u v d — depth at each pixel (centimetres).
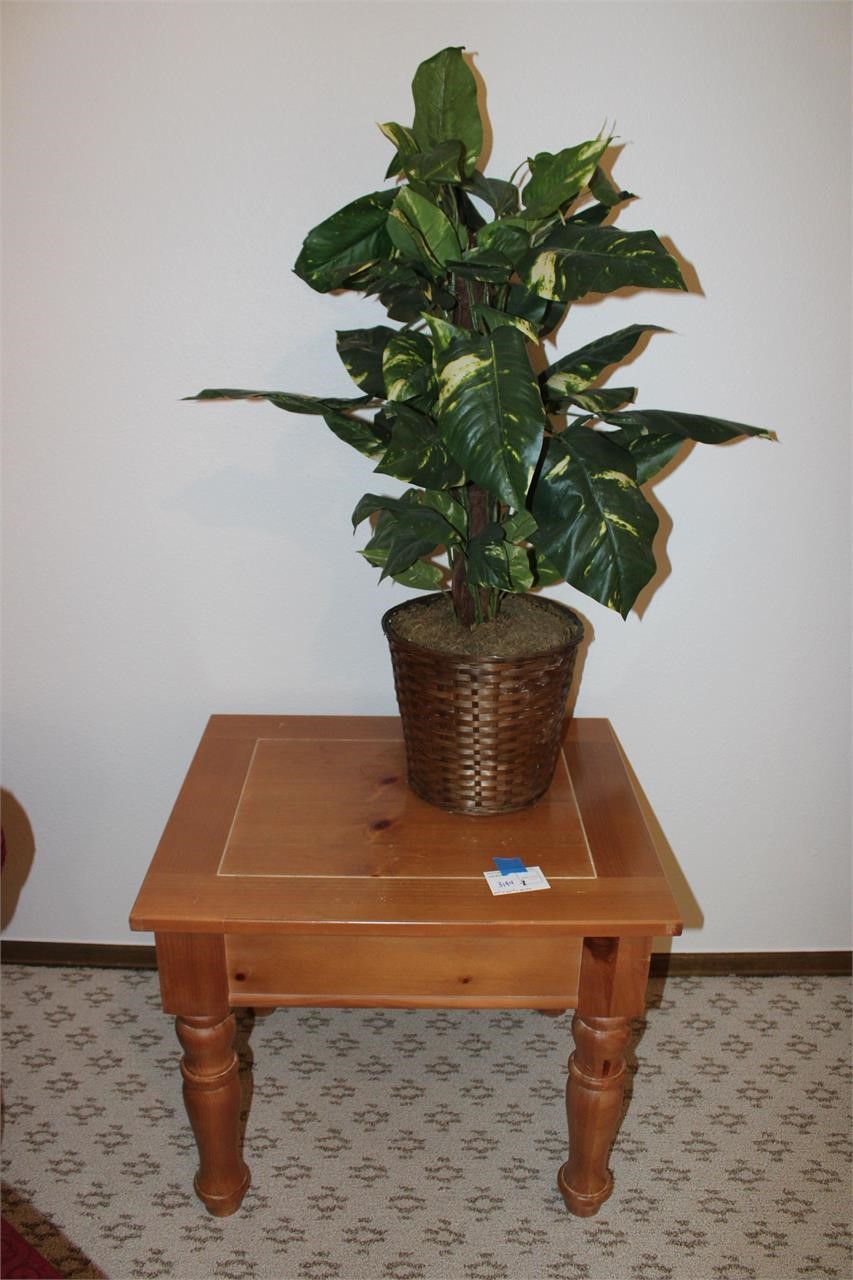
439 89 115
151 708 170
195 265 145
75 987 179
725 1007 176
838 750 171
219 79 137
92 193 142
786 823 175
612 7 135
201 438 154
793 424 153
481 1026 173
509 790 136
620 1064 130
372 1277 131
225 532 160
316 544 160
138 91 138
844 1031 171
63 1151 148
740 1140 151
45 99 138
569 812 139
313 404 127
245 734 160
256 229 144
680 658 166
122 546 160
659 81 138
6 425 153
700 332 148
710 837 177
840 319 147
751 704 168
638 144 140
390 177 130
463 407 107
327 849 131
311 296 147
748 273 145
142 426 153
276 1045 168
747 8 134
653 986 181
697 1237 137
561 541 119
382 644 166
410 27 136
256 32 135
